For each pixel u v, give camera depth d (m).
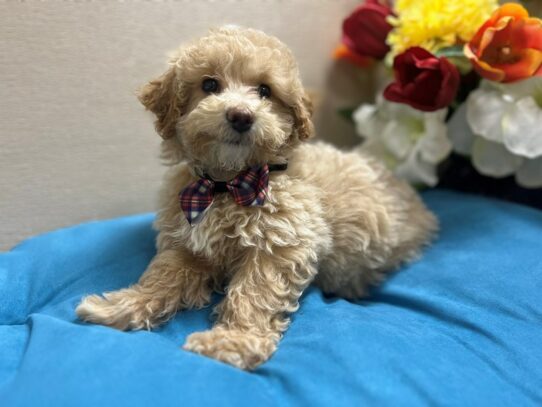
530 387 0.27
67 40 0.39
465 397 0.24
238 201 0.31
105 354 0.25
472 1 0.44
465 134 0.47
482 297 0.34
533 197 0.52
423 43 0.46
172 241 0.34
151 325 0.30
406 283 0.38
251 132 0.30
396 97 0.45
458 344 0.30
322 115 0.57
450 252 0.41
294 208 0.32
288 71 0.33
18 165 0.40
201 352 0.27
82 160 0.42
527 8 0.46
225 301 0.31
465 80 0.47
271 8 0.49
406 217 0.41
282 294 0.31
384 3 0.56
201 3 0.45
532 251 0.38
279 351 0.28
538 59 0.40
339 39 0.55
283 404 0.24
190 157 0.33
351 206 0.36
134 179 0.45
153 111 0.33
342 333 0.28
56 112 0.40
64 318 0.30
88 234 0.39
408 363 0.26
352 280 0.38
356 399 0.24
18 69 0.38
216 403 0.23
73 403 0.22
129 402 0.22
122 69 0.42
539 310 0.32
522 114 0.42
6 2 0.36
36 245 0.38
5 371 0.26
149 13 0.43
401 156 0.50
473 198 0.49
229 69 0.32
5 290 0.33
